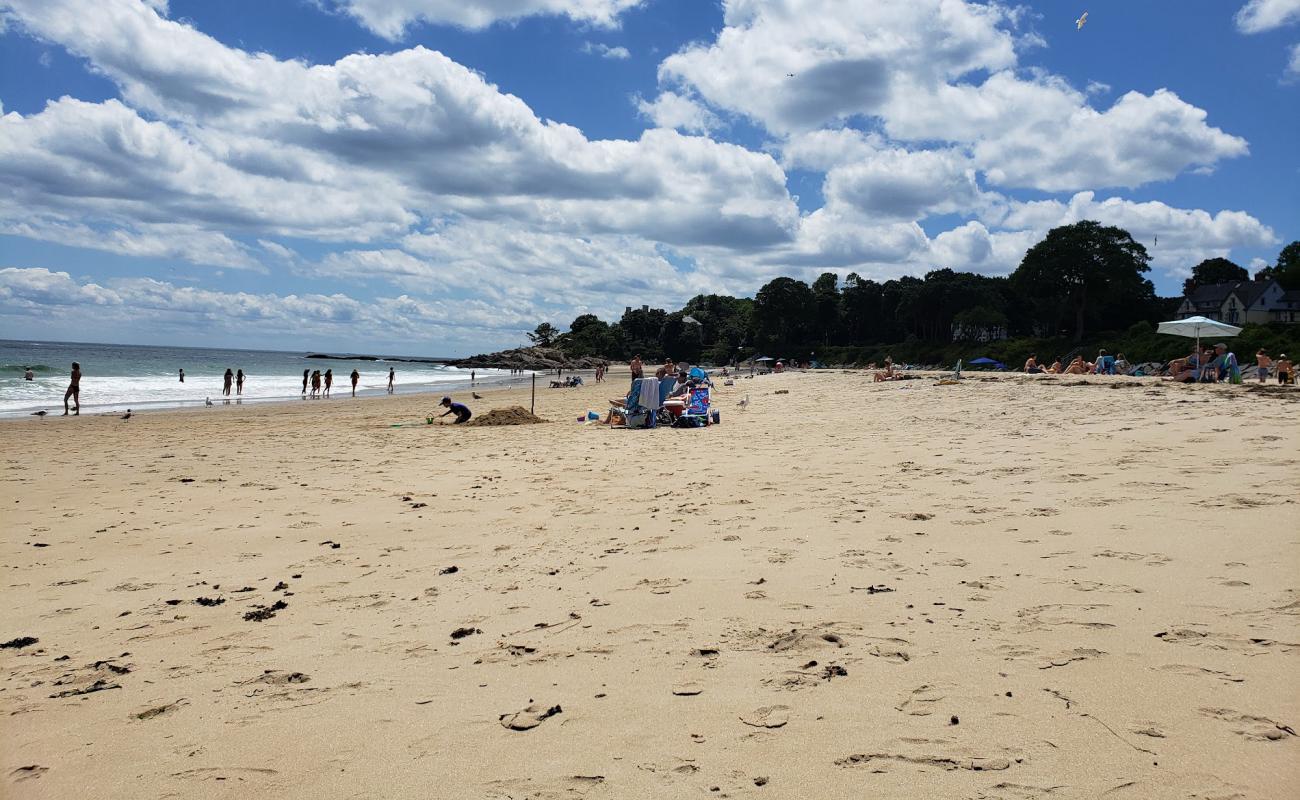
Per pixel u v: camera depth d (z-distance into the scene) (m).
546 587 4.88
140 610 4.63
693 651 3.64
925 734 2.70
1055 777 2.37
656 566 5.26
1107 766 2.41
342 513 7.69
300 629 4.21
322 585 5.12
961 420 14.72
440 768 2.62
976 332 98.56
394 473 10.57
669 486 8.74
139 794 2.52
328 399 37.94
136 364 85.94
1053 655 3.32
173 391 42.59
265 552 6.10
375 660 3.71
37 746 2.89
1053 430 11.60
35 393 37.34
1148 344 68.06
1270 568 4.26
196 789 2.54
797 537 5.88
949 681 3.13
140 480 10.19
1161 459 8.10
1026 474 7.94
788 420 17.73
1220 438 9.20
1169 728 2.62
